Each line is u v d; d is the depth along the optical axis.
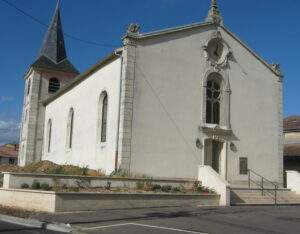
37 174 18.81
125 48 22.19
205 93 24.41
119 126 21.78
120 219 14.53
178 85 23.44
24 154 39.12
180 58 23.73
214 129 24.34
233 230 12.76
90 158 25.64
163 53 23.17
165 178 22.06
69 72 41.41
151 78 22.61
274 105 27.39
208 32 25.09
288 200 23.42
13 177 18.59
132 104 21.88
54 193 16.06
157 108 22.58
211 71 24.88
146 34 22.62
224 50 25.69
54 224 13.22
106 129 24.14
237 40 26.30
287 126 37.81
